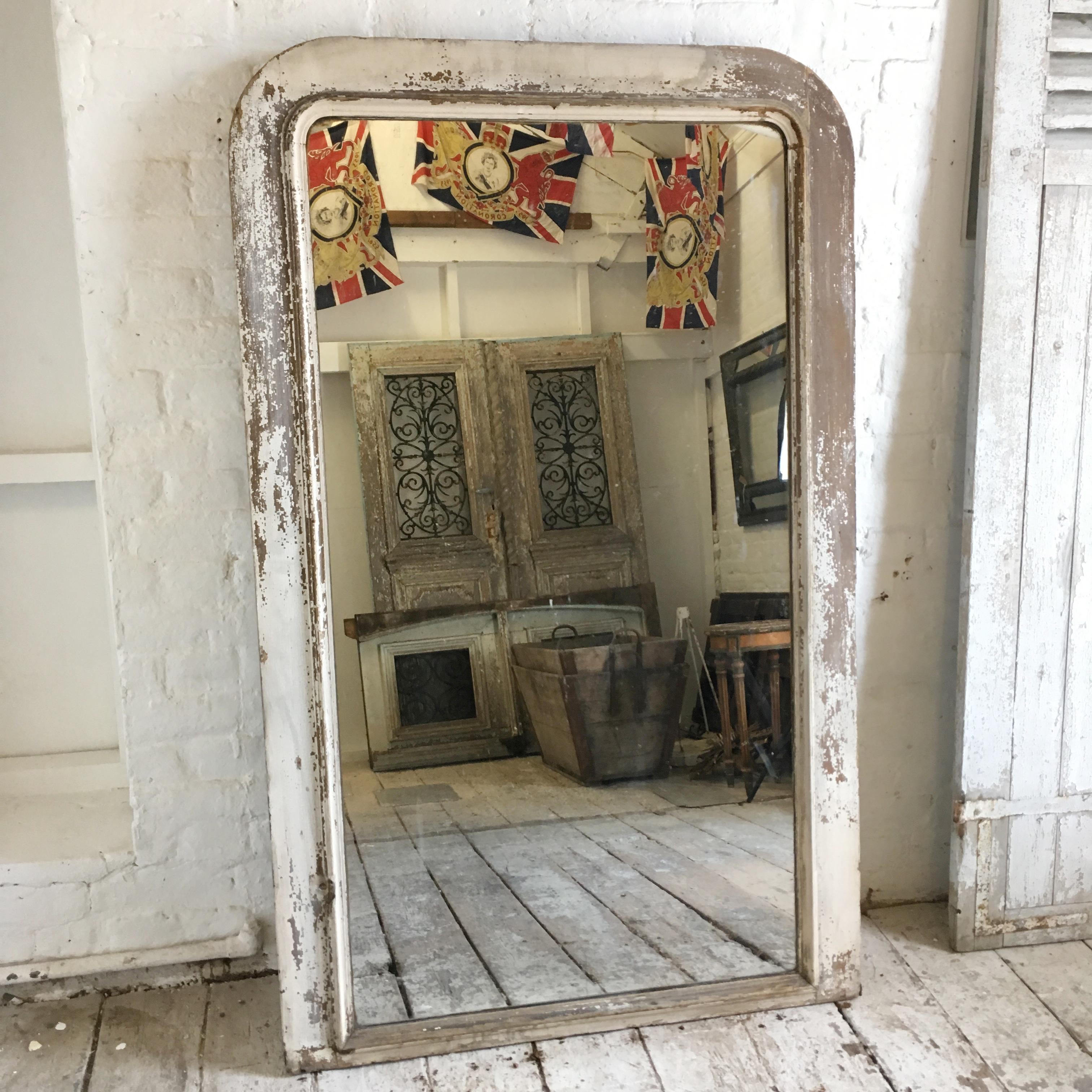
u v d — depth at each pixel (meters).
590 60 1.73
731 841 1.90
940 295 2.07
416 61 1.68
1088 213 1.95
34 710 2.26
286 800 1.69
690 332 1.92
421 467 1.83
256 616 1.89
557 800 1.88
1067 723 2.03
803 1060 1.65
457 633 1.85
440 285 1.82
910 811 2.21
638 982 1.85
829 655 1.86
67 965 1.88
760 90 1.79
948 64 2.00
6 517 2.21
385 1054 1.68
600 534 1.91
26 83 2.15
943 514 2.13
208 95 1.77
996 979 1.91
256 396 1.67
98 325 1.79
